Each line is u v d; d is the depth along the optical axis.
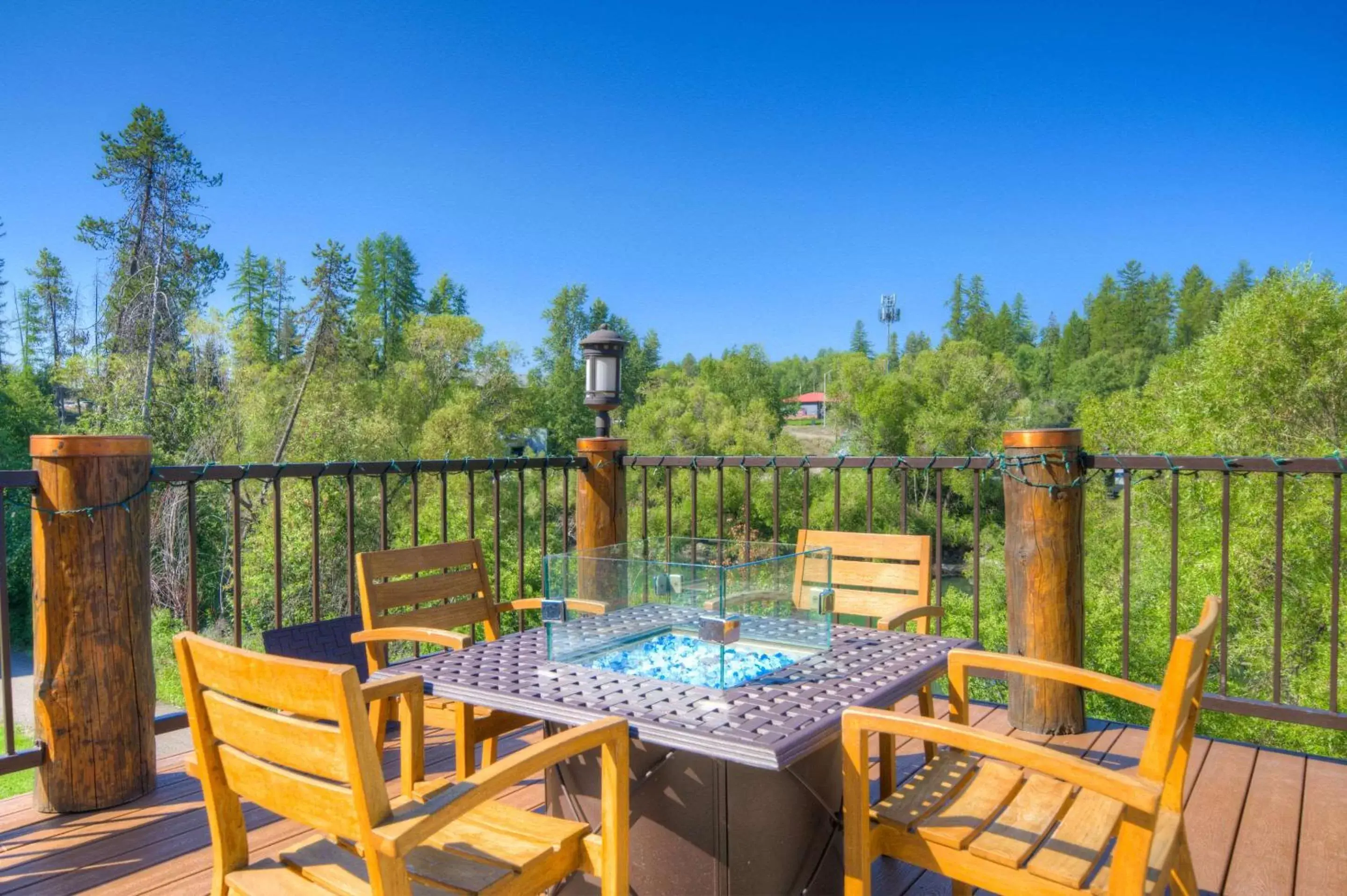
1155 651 15.70
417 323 34.16
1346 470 2.69
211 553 20.22
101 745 2.48
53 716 2.44
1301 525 13.88
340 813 1.16
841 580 2.66
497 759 2.83
